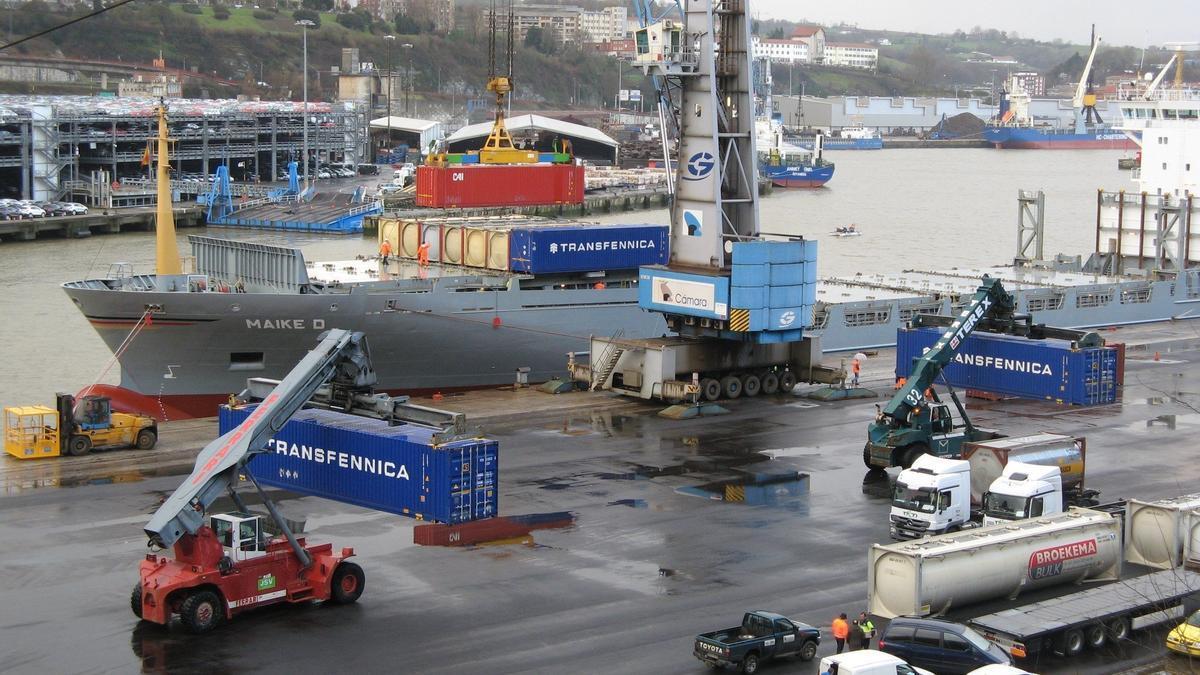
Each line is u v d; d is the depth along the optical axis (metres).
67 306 121.88
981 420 76.69
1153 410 80.31
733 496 59.94
